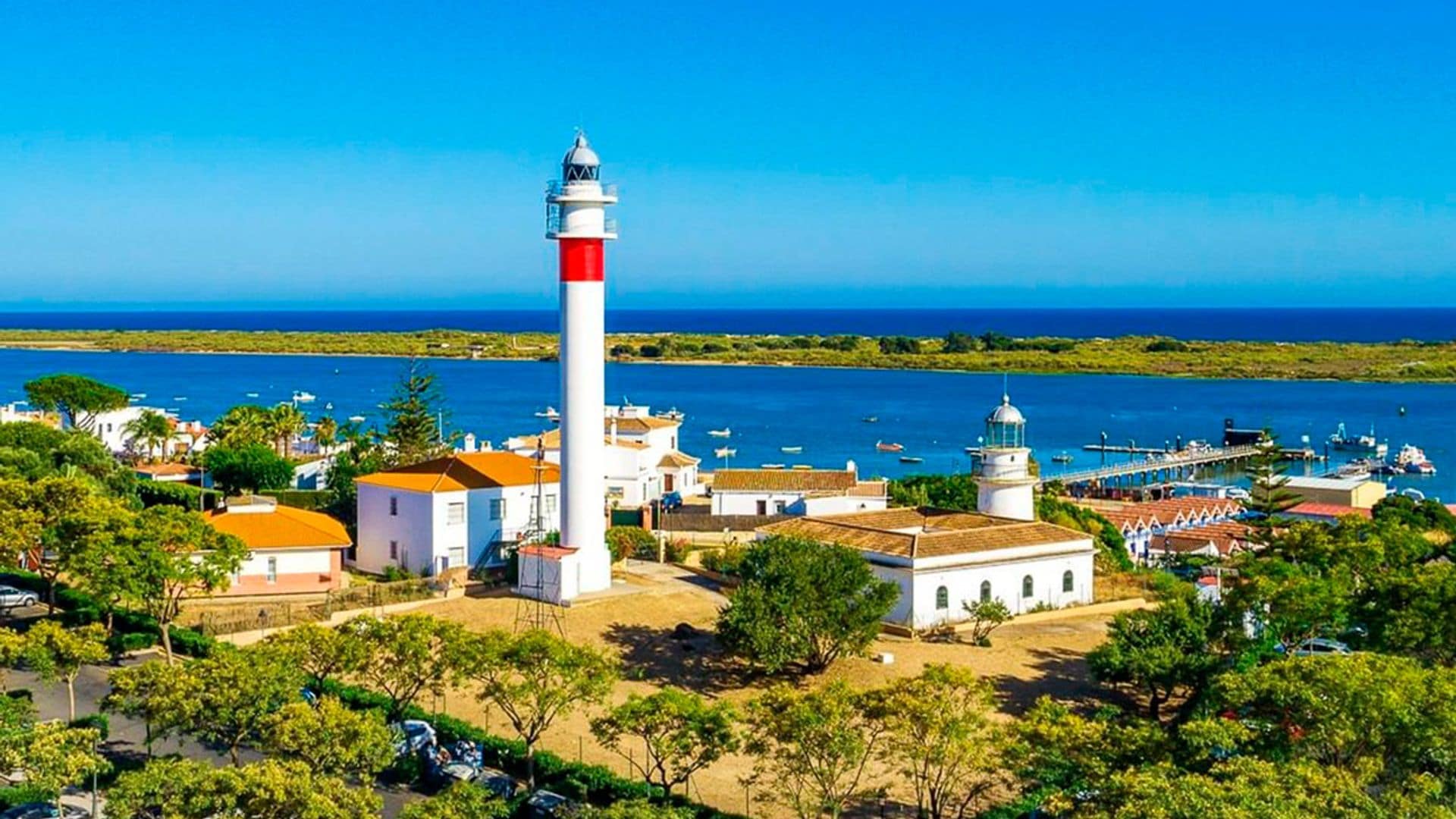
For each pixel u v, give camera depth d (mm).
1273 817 38750
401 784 58031
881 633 84438
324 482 140625
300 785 45219
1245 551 107812
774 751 60000
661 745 55312
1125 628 73688
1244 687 50906
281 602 86875
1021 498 104250
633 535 105312
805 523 96250
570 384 87688
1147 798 40906
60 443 117188
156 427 160500
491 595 90000
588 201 86875
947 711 53531
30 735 51500
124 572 71562
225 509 100562
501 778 58000
